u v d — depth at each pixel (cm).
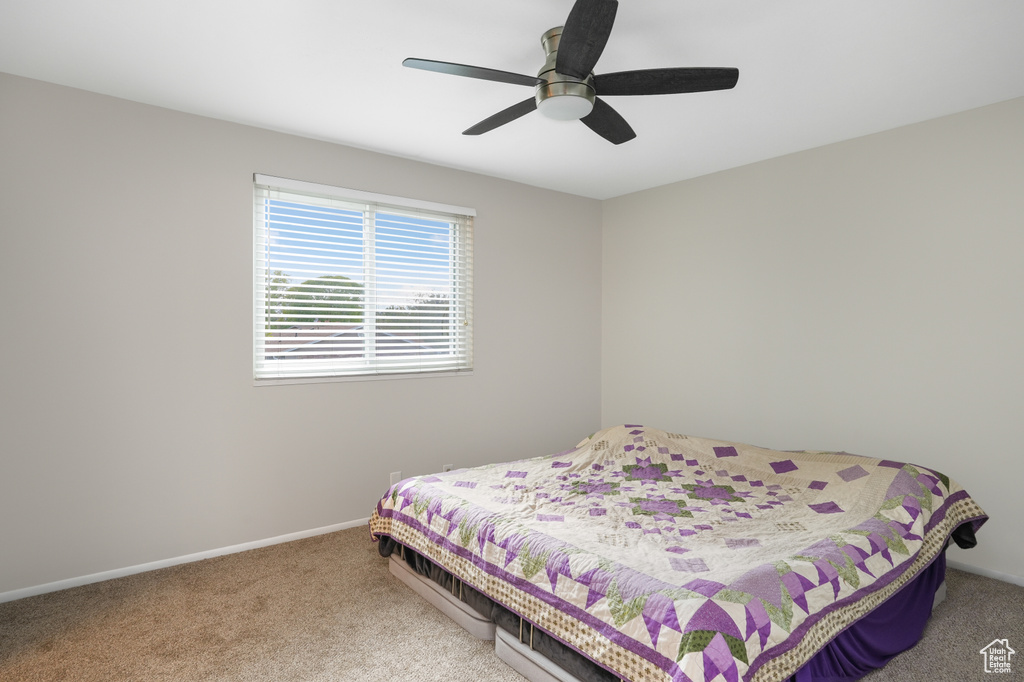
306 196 335
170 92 267
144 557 282
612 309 475
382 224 364
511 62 237
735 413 389
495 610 216
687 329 418
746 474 298
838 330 336
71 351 263
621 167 388
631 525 227
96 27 211
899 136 310
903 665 203
